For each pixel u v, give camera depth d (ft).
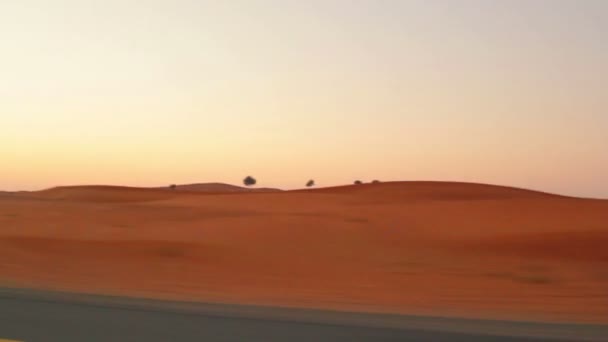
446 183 343.05
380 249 110.73
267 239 120.26
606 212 184.34
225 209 200.85
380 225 149.69
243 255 93.15
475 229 148.46
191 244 98.73
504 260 96.32
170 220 159.22
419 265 88.22
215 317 41.19
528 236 124.77
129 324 38.37
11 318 39.91
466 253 106.83
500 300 57.82
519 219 167.84
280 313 43.62
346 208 200.54
